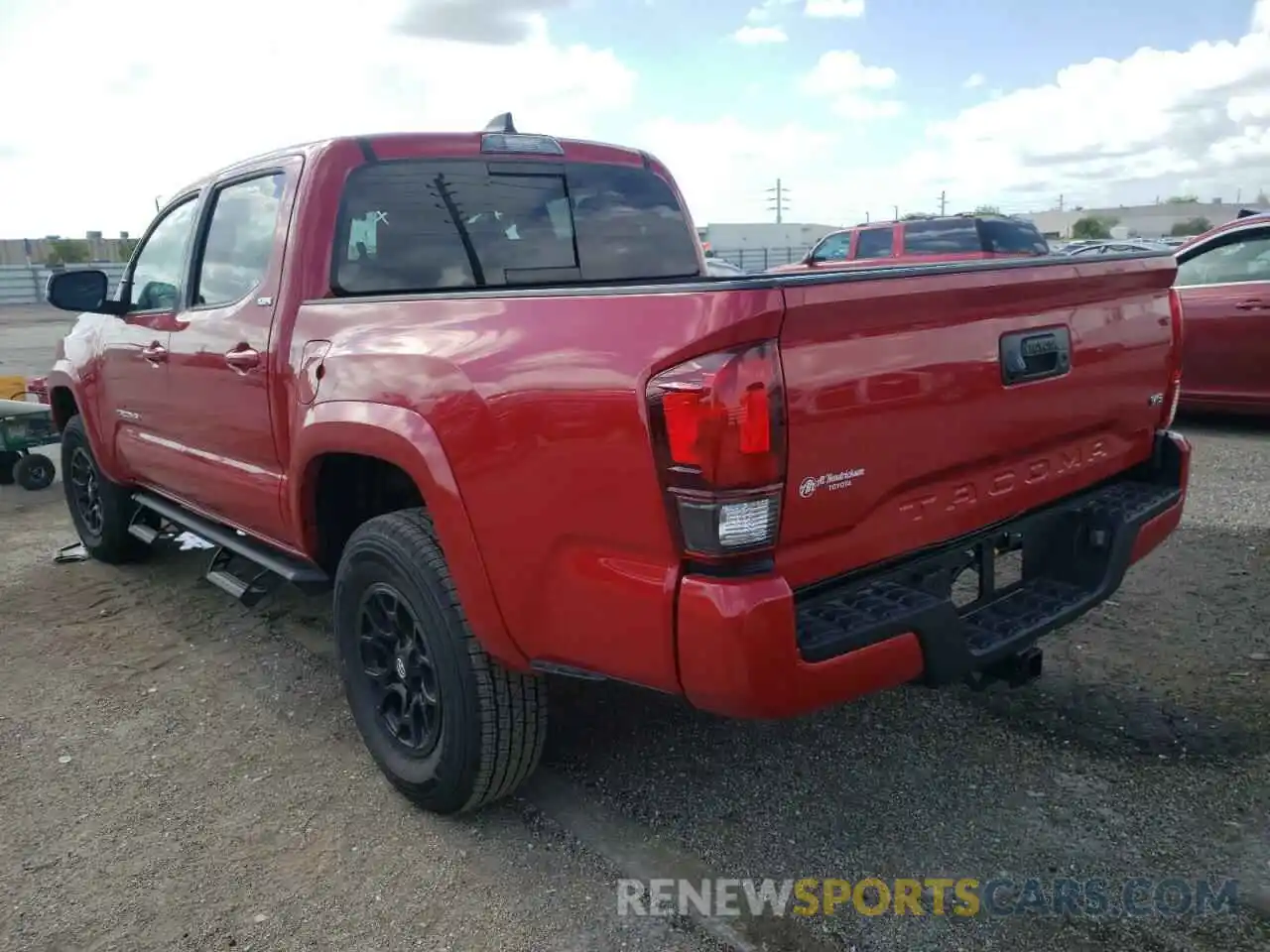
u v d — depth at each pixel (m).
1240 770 3.20
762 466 2.20
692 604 2.25
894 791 3.19
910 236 14.05
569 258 4.21
